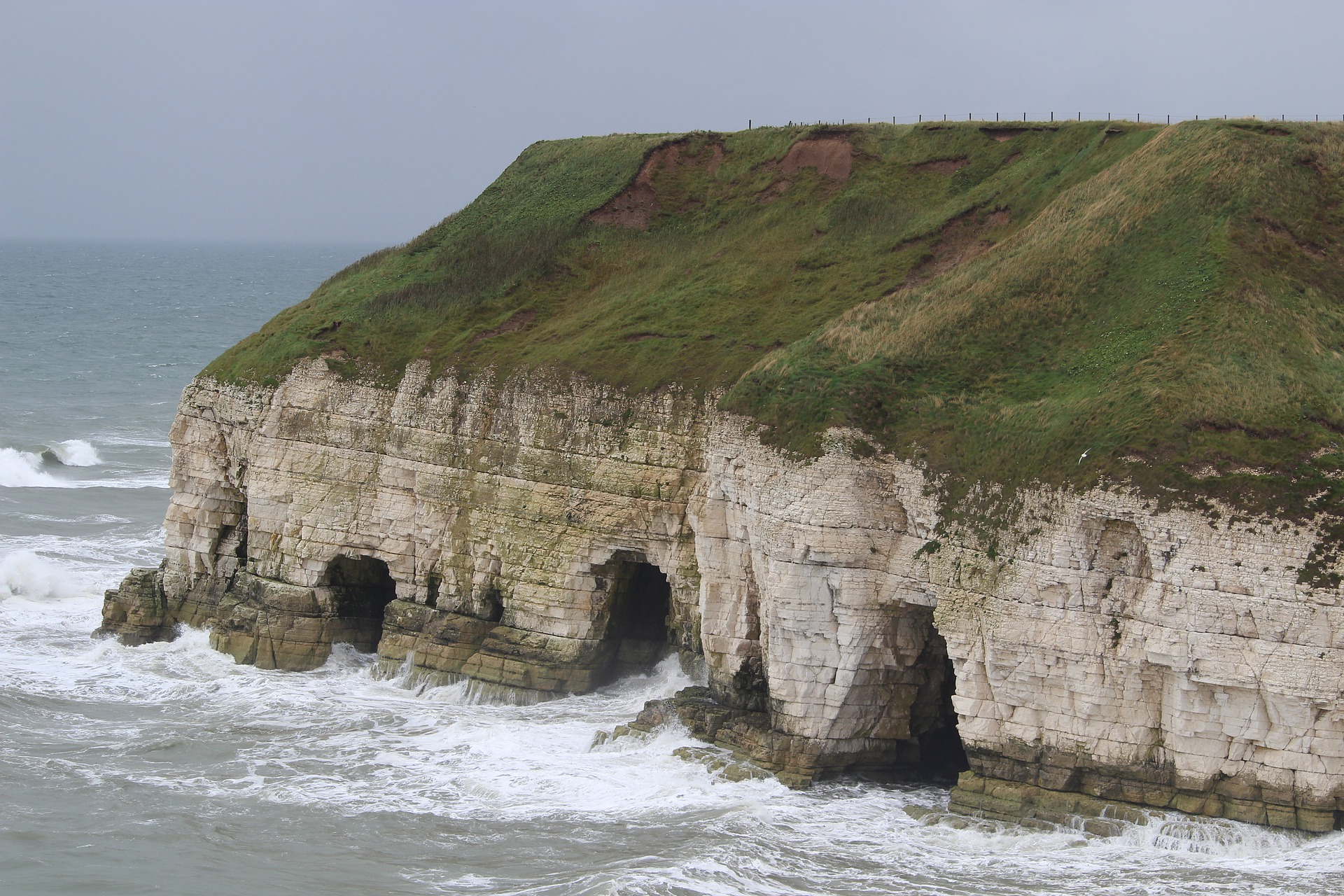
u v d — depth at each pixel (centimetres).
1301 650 4116
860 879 4162
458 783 5059
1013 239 6162
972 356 5334
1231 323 4888
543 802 4872
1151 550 4322
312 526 6625
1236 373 4662
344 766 5244
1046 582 4494
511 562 6153
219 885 4197
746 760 5075
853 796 4897
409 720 5797
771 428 5178
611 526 5925
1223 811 4306
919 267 6606
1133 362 4897
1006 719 4622
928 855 4347
